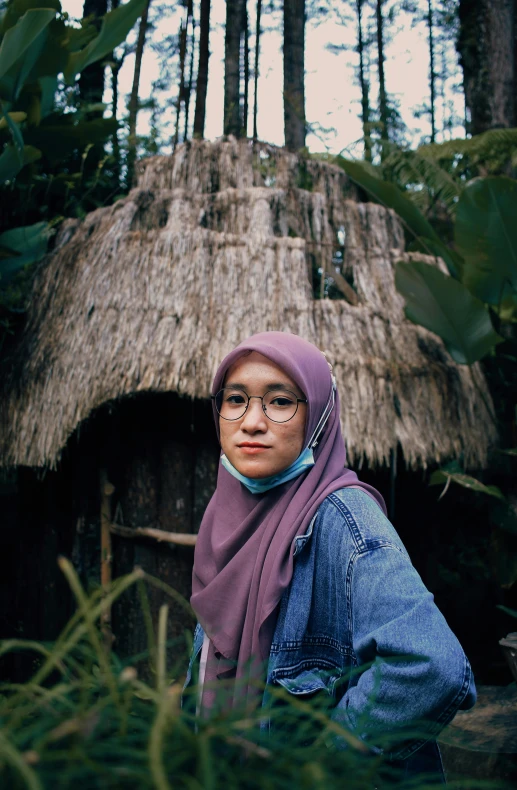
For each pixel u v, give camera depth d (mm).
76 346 3070
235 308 3008
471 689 1031
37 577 3508
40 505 3564
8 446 3084
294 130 7594
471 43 4848
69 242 3586
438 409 3068
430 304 2975
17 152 3018
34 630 3471
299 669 1174
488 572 3871
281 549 1216
